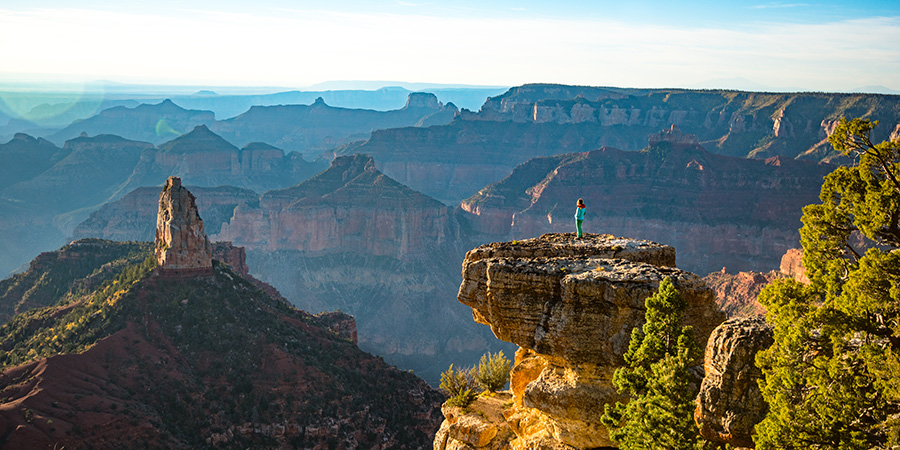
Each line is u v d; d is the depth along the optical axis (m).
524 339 27.31
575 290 26.02
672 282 25.22
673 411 22.36
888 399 20.06
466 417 33.81
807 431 20.28
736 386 22.36
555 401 26.47
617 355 25.48
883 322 22.34
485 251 30.03
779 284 25.36
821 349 22.41
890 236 25.41
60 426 63.47
